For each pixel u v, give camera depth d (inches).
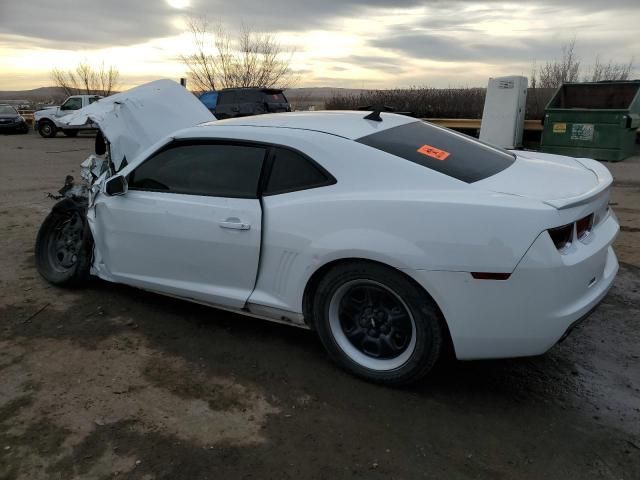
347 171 117.0
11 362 130.9
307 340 141.6
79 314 157.2
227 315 156.4
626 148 479.2
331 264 117.4
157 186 143.8
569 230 104.0
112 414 110.4
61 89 1745.8
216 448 100.6
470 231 102.3
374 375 119.1
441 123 593.9
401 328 115.3
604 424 106.9
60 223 182.4
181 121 184.1
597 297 110.5
